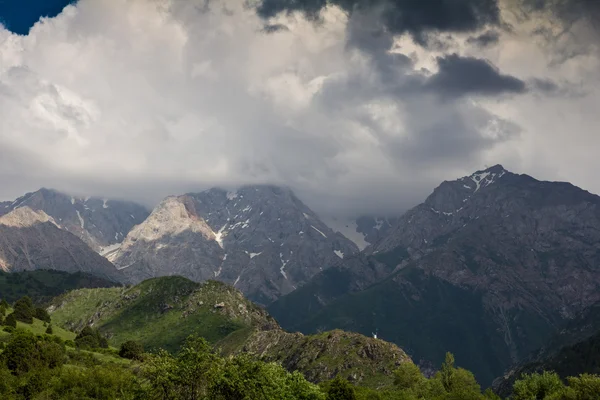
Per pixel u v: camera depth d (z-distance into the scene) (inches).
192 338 4734.3
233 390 4379.9
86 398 6397.6
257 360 4822.8
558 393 6697.8
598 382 6318.9
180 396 4480.8
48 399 6501.0
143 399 4507.9
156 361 4557.1
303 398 5506.9
